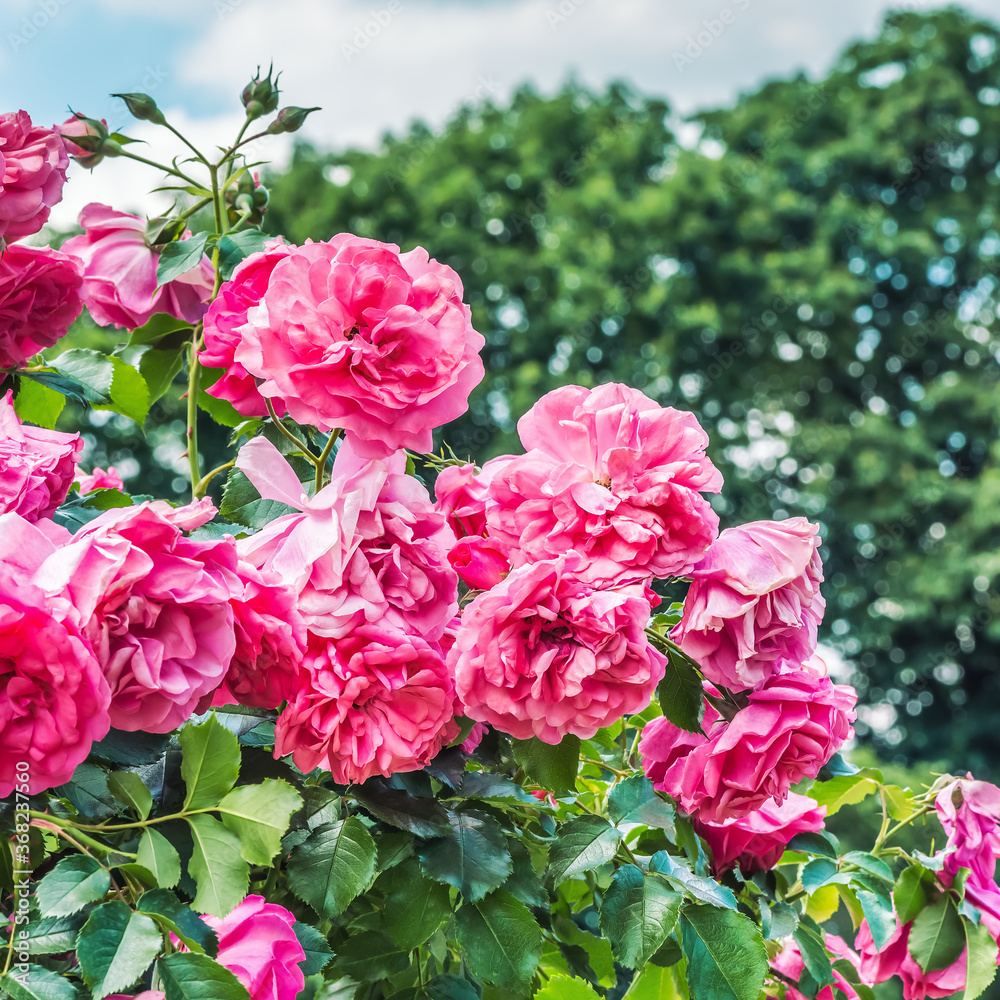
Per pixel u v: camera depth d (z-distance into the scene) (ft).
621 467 3.13
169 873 2.56
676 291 36.83
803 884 4.34
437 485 3.60
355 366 2.88
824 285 37.04
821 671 4.09
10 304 3.82
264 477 3.05
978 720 35.60
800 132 43.78
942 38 44.06
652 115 43.62
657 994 3.98
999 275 40.47
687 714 3.44
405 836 3.38
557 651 3.01
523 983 3.18
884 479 35.37
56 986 2.35
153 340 4.73
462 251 38.29
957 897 4.37
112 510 2.59
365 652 2.90
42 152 3.60
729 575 3.19
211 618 2.52
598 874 4.13
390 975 3.43
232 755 2.69
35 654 2.19
